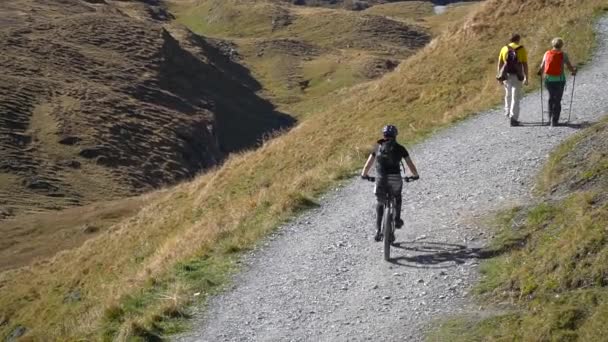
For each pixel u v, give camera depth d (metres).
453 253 10.91
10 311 27.80
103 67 100.31
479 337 8.24
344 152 22.23
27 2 123.38
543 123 16.86
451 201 13.09
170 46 118.50
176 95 103.62
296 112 124.50
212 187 27.81
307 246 12.37
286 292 10.64
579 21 25.45
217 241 13.63
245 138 105.69
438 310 9.23
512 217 11.45
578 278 8.52
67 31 110.00
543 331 7.77
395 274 10.55
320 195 15.16
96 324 11.12
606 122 12.98
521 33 27.59
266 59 160.12
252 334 9.52
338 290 10.41
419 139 18.25
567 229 9.71
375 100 27.83
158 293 11.59
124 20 122.19
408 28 196.38
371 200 14.32
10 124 73.00
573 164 12.12
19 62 90.81
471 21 30.53
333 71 149.50
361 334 9.01
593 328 7.53
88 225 43.81
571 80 20.84
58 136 73.06
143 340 9.80
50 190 61.94
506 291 9.17
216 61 143.75
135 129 80.88
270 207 14.79
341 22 194.00
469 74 25.89
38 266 32.66
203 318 10.26
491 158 14.93
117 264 25.09
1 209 52.97
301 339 9.16
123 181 68.50
